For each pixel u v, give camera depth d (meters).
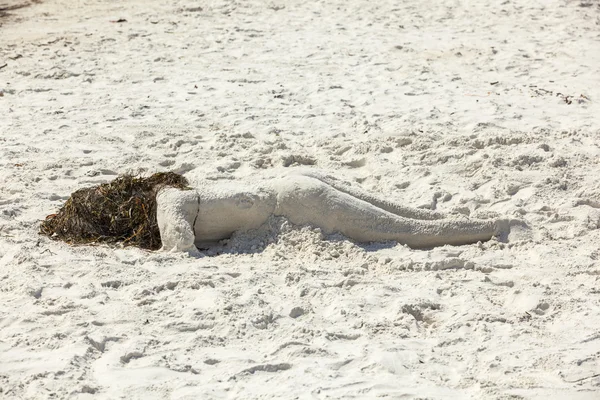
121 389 5.26
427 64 15.82
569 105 13.09
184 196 7.76
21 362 5.57
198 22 19.41
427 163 10.35
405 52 16.70
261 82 14.54
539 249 7.67
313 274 7.09
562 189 9.36
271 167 10.31
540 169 9.95
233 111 12.80
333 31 18.44
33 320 6.19
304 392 5.20
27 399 5.11
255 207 7.86
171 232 7.62
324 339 5.94
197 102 13.37
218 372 5.50
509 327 6.12
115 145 11.20
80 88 14.31
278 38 17.86
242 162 10.33
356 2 21.25
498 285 7.01
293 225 7.87
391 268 7.33
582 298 6.55
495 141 10.90
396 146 10.98
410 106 13.09
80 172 10.01
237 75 15.02
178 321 6.15
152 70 15.41
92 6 21.56
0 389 5.21
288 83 14.48
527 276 7.08
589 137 11.19
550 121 12.20
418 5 21.03
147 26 19.08
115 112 12.83
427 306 6.54
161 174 8.22
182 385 5.31
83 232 8.01
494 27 18.81
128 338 5.94
